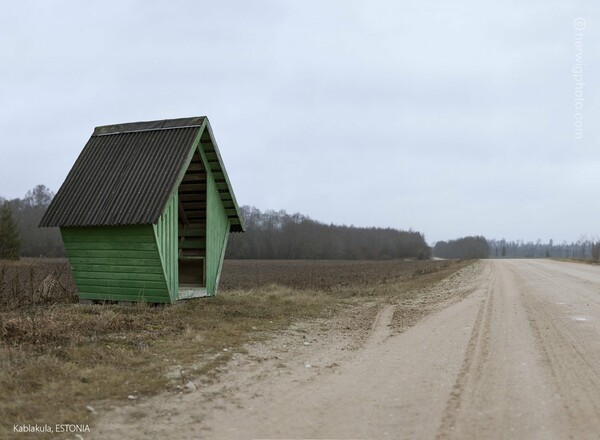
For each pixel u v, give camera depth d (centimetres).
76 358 832
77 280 1433
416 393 721
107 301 1412
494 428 580
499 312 1543
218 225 1639
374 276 3984
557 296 1986
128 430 577
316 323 1390
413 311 1658
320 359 945
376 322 1426
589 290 2255
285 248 10350
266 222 10962
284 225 11012
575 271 4022
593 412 632
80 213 1331
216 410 647
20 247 4128
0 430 559
